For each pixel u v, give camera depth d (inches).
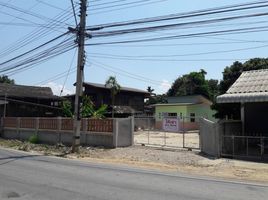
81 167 603.2
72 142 967.6
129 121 946.1
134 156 795.4
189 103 1979.6
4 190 392.2
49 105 1758.1
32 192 382.0
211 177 529.7
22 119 1283.2
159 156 778.8
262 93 733.3
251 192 402.9
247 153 723.4
